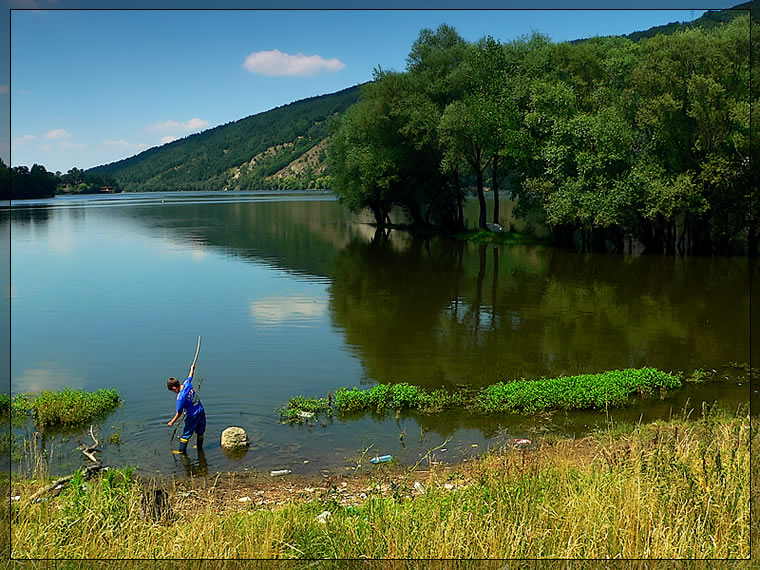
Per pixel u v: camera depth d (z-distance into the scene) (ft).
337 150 199.72
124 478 26.86
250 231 205.87
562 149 133.59
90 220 255.29
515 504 22.41
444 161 157.79
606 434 40.91
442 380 55.42
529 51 158.81
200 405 40.65
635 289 101.04
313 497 32.32
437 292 99.91
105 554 18.53
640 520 19.06
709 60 111.65
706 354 62.85
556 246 157.17
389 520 21.65
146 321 79.00
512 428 43.80
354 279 112.37
